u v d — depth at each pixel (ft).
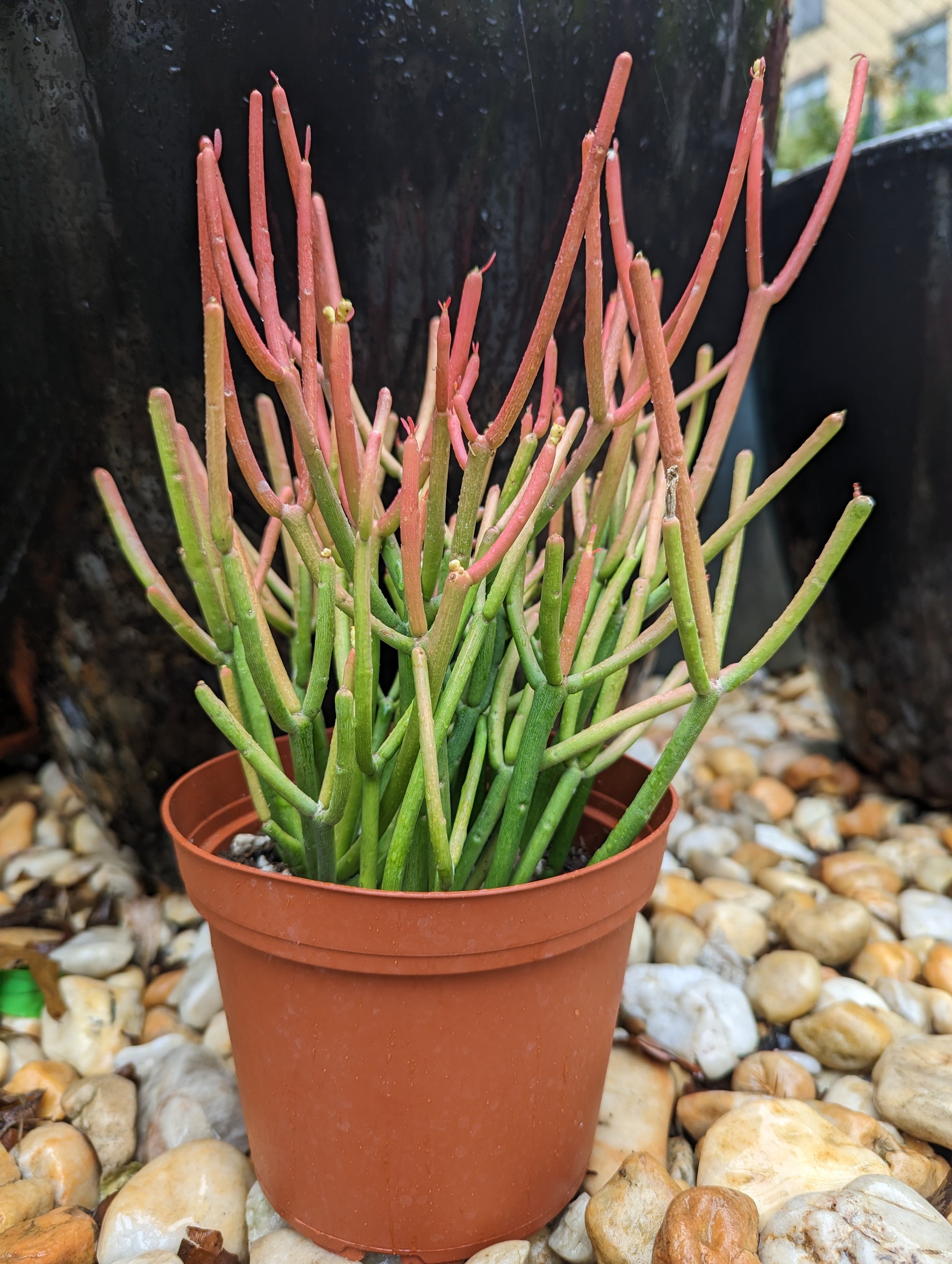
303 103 1.01
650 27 1.06
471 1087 0.74
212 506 0.67
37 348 1.11
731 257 1.30
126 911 1.37
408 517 0.65
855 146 1.51
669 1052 1.11
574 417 0.85
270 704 0.75
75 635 1.25
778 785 1.81
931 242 1.38
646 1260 0.81
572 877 0.71
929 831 1.64
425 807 0.79
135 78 0.99
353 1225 0.79
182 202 1.05
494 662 0.87
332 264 0.80
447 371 0.64
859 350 1.51
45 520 1.20
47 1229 0.85
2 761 1.74
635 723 0.77
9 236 1.06
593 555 0.74
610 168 0.76
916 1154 0.96
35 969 1.19
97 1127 1.01
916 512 1.50
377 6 0.97
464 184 1.06
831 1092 1.09
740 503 0.85
